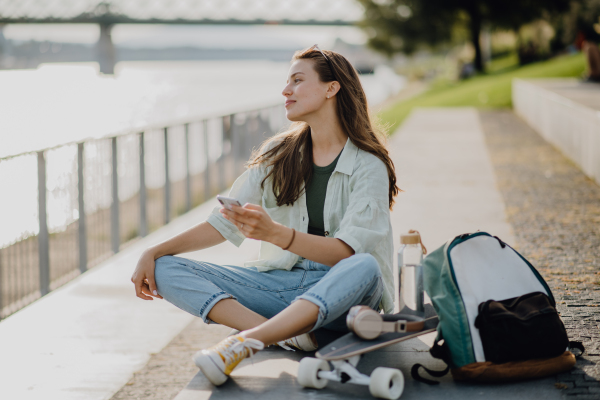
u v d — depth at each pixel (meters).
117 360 3.41
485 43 44.16
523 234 5.07
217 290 2.55
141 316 4.05
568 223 5.39
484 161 8.96
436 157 9.41
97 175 5.85
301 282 2.72
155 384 3.13
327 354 2.21
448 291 2.38
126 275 4.87
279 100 12.03
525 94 15.03
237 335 2.38
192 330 3.85
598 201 6.23
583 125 7.91
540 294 2.46
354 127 2.71
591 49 18.09
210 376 2.36
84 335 3.74
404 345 2.82
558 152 9.63
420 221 5.64
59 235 5.52
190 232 2.74
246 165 2.93
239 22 52.34
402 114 18.48
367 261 2.43
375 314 2.31
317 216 2.78
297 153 2.77
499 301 2.41
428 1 37.56
